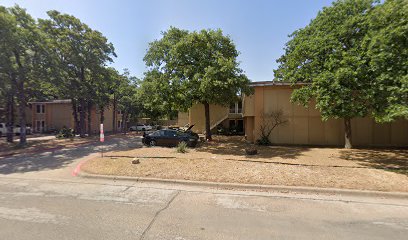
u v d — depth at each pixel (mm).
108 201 5410
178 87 14180
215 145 16031
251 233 3863
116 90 32094
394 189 6008
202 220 4371
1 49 14242
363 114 9547
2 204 5223
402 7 7508
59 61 18578
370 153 12234
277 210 4895
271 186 6320
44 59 16844
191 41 14625
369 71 8805
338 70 9266
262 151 12844
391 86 7637
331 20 11742
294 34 14859
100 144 18359
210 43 14898
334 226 4152
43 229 3965
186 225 4148
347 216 4598
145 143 16656
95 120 37344
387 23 8109
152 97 15312
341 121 15844
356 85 9203
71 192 6125
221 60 12898
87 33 22641
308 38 12836
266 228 4051
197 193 6027
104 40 24031
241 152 12547
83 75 23719
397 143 15398
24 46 15742
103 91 26438
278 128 16578
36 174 8375
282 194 5973
